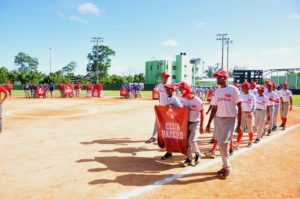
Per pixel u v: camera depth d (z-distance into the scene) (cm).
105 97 3650
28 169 646
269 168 672
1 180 577
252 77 5744
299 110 2086
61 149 831
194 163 702
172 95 726
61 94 3556
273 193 525
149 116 1647
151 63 9394
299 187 555
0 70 8281
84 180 581
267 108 1090
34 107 2136
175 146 701
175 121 693
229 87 607
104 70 11150
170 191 528
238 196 510
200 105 676
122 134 1080
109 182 571
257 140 955
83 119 1488
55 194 511
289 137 1051
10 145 873
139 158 751
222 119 606
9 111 1833
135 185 556
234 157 770
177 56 9400
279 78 7150
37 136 1016
